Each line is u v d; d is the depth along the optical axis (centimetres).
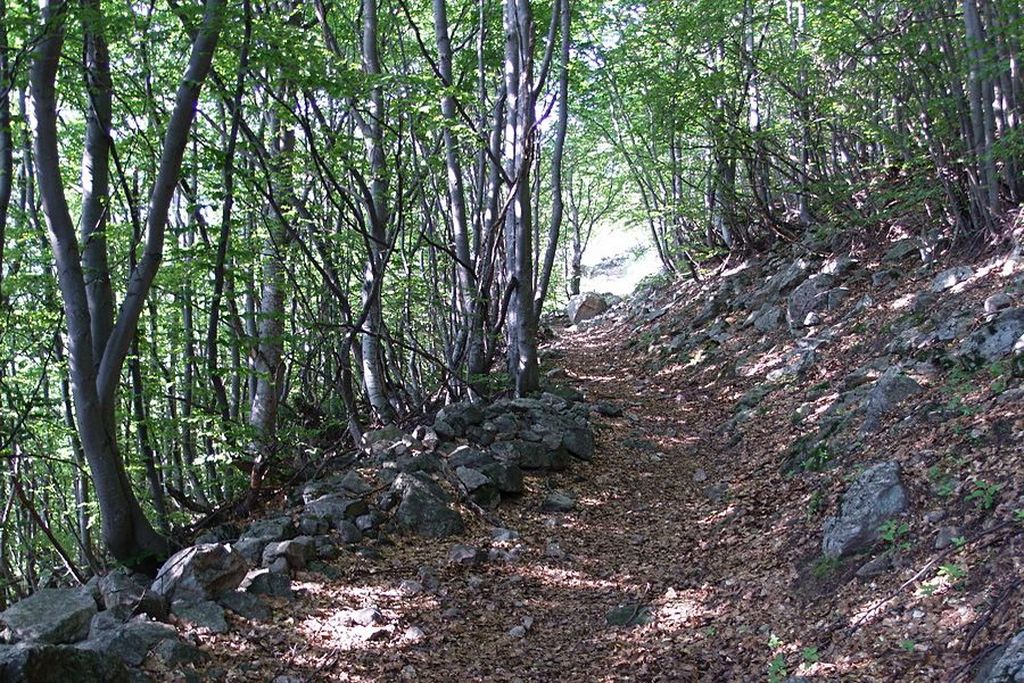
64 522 1407
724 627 685
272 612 699
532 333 1444
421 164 1374
